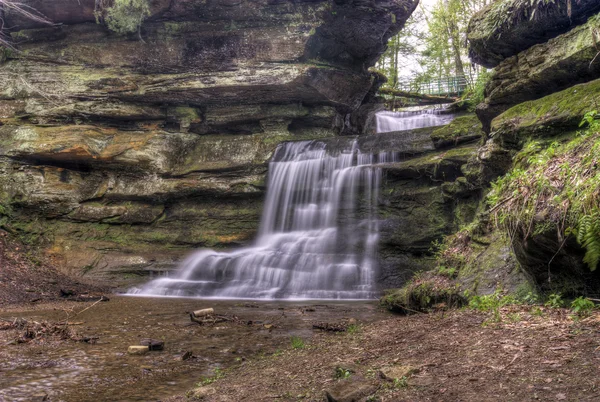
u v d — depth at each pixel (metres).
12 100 17.80
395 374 3.99
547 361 3.68
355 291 14.12
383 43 18.53
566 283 6.05
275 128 18.34
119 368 6.06
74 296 13.30
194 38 17.25
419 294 9.59
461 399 3.32
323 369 4.72
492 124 9.70
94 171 18.11
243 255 16.02
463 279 8.62
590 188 5.10
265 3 16.58
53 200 17.14
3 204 16.91
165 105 18.28
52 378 5.63
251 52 16.95
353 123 21.52
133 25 16.84
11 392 5.11
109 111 17.62
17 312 10.57
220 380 5.23
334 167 16.41
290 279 14.98
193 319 9.35
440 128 14.70
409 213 14.77
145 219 17.70
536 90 9.73
